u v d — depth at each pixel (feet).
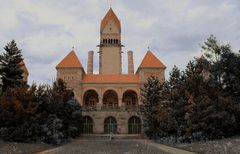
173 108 137.90
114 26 363.76
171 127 136.26
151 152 80.02
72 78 277.03
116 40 360.28
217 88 136.36
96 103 284.61
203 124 118.01
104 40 360.07
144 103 186.50
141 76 277.85
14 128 114.73
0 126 116.67
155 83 189.57
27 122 117.39
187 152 79.97
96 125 226.79
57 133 125.80
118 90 277.03
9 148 88.38
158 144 125.49
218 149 77.61
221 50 147.43
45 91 139.74
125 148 96.63
